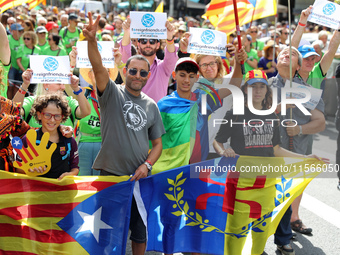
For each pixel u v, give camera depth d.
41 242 3.63
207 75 4.80
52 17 14.43
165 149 4.36
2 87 4.17
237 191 3.88
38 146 3.48
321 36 10.06
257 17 6.67
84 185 3.63
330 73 8.83
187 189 3.87
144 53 5.18
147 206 3.82
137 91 3.69
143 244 3.83
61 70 4.16
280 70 4.36
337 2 4.97
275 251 4.47
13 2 6.71
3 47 4.53
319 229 4.93
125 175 3.71
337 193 6.06
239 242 3.95
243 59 4.64
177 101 4.34
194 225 3.93
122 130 3.62
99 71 3.46
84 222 3.66
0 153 3.63
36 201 3.61
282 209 3.95
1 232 3.61
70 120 4.43
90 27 3.33
